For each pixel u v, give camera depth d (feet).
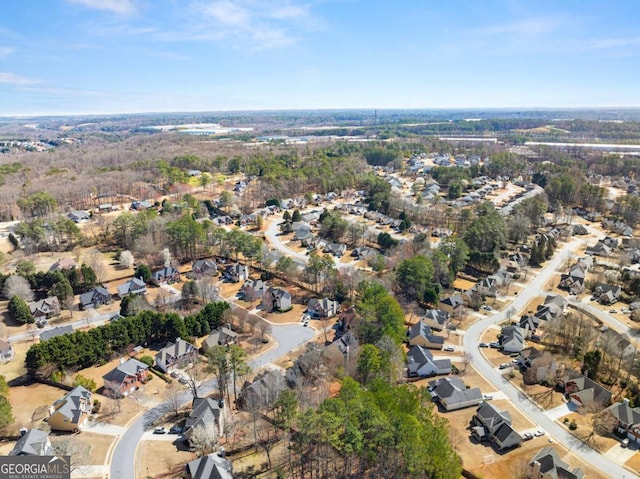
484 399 321.11
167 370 352.08
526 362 362.94
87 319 431.02
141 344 385.50
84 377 335.67
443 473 220.02
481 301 467.11
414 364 355.97
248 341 395.75
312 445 242.99
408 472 219.61
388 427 220.84
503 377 348.79
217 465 240.53
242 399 310.86
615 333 377.91
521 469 254.47
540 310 438.81
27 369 342.23
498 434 278.05
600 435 286.25
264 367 355.56
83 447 261.03
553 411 309.42
